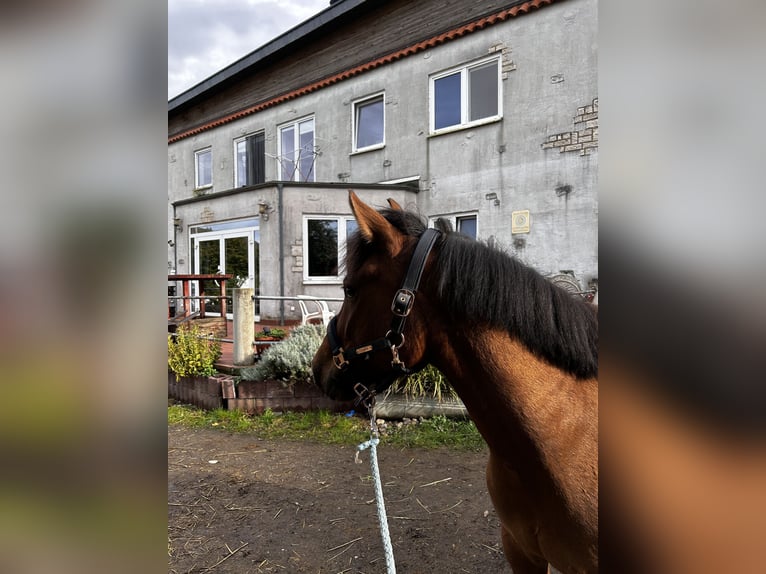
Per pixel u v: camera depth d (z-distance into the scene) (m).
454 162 9.16
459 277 1.30
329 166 11.33
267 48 12.03
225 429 4.63
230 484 3.48
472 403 1.38
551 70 7.95
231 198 10.24
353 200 1.40
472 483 3.44
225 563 2.56
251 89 13.07
